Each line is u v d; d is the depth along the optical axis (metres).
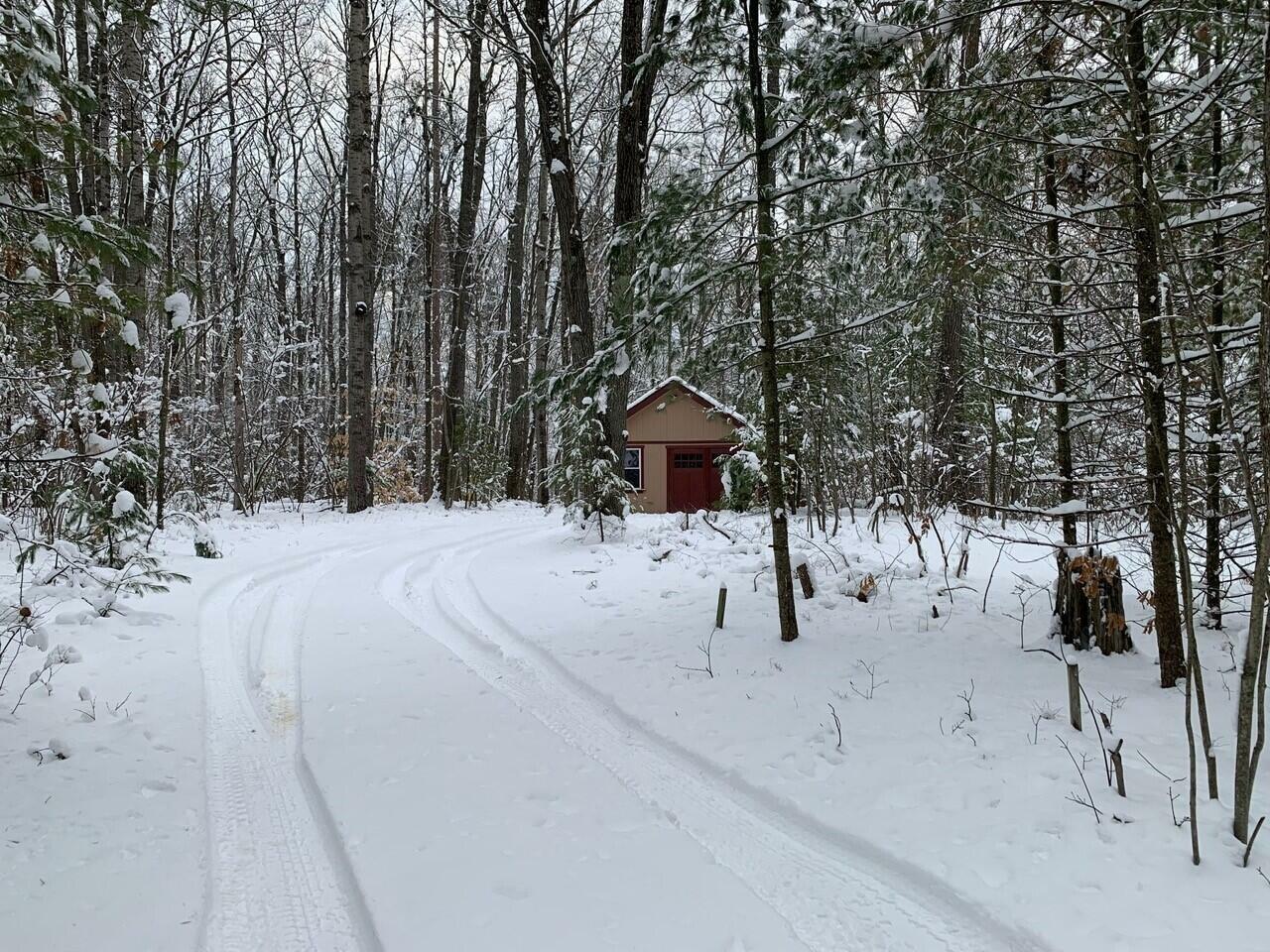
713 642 6.91
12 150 4.93
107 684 5.77
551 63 13.52
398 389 27.52
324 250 34.34
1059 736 4.63
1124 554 7.79
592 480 13.66
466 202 22.25
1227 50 4.61
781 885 3.39
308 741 4.90
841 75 5.22
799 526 14.08
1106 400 5.71
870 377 14.59
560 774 4.49
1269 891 3.05
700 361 6.96
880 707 5.22
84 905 3.08
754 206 6.36
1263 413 3.06
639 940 2.91
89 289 5.50
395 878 3.32
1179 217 5.35
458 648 7.43
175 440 16.61
